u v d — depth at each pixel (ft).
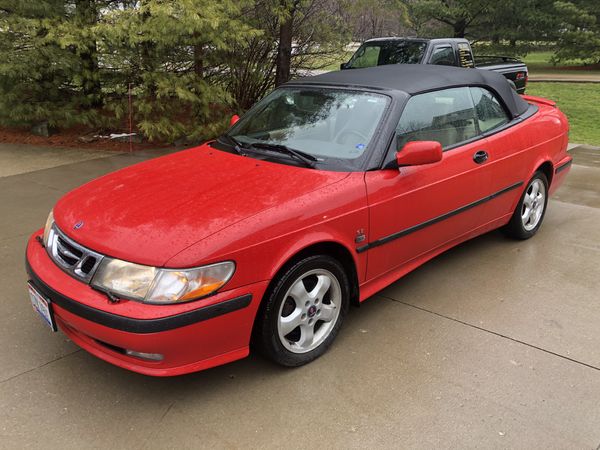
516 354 10.33
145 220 8.95
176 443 8.13
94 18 27.63
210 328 8.36
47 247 9.78
